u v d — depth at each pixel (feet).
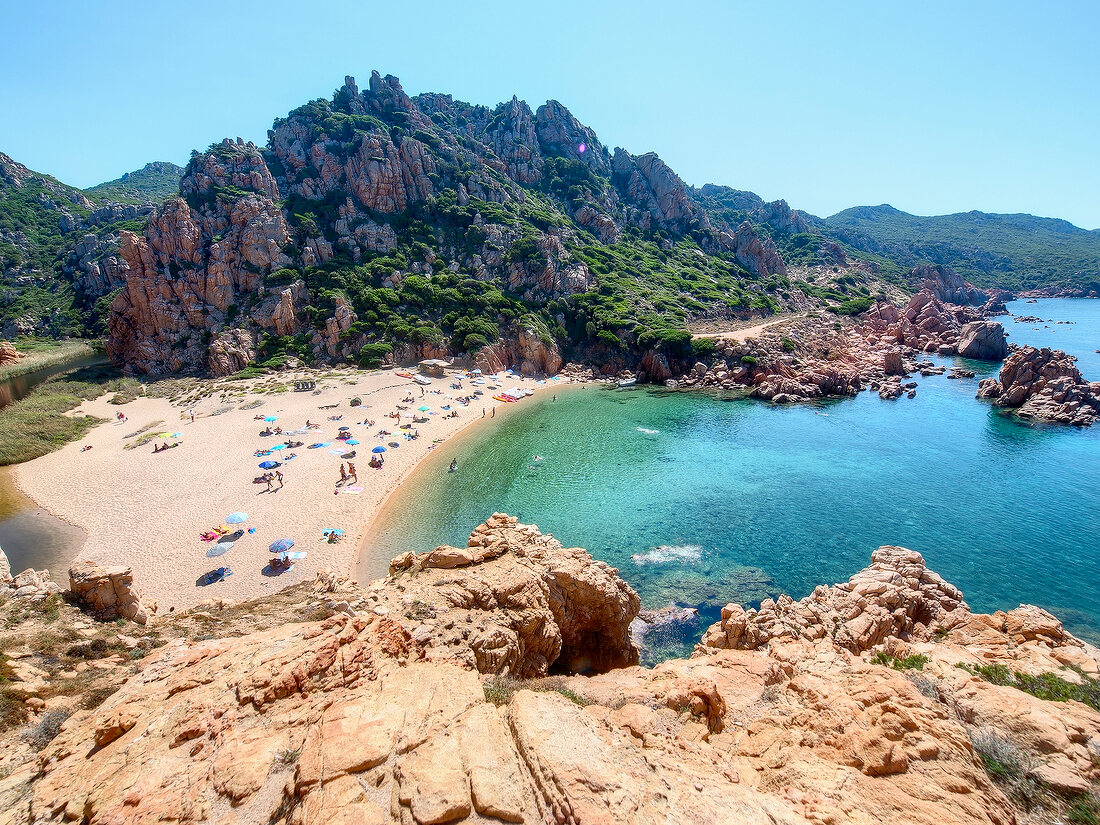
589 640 90.74
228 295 303.89
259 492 156.15
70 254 488.44
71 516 143.13
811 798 32.81
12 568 120.26
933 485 166.81
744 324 389.39
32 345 382.63
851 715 40.52
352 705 38.11
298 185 378.12
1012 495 158.92
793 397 270.46
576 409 256.11
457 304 325.01
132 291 296.30
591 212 468.75
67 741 39.91
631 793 30.89
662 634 100.73
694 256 499.51
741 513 149.69
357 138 387.34
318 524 140.26
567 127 572.51
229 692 41.78
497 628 69.77
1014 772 37.37
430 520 146.72
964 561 125.08
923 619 88.89
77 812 31.94
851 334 400.88
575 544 133.80
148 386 270.87
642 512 150.71
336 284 314.35
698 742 41.16
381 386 257.34
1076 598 111.45
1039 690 53.62
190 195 342.23
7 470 174.50
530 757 33.30
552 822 29.35
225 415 217.77
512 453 197.06
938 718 39.96
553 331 342.03
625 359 330.54
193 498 152.46
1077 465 180.34
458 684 42.06
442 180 418.72
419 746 34.17
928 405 256.32
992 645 73.72
